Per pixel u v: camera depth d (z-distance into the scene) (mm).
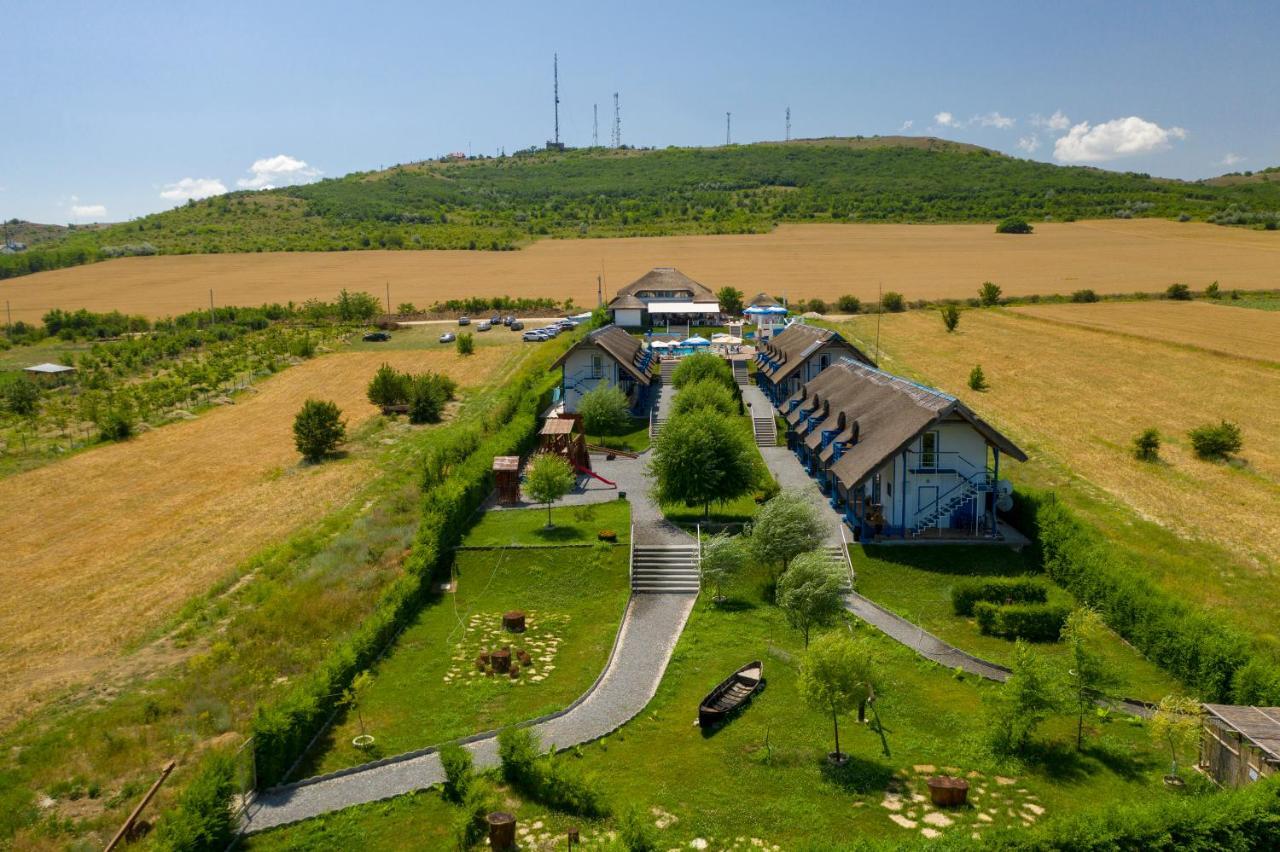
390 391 94062
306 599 46375
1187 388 88938
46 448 82312
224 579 51312
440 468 62844
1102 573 43125
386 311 159750
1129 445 70750
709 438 55375
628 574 50188
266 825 29906
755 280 171875
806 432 65562
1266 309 133500
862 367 67375
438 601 48156
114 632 45344
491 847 28094
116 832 30016
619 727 35406
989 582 44812
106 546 58281
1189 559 48719
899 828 27828
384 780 32312
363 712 37219
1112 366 99188
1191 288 151500
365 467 74562
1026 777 30719
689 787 30750
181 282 195125
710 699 35969
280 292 180500
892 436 51625
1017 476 63562
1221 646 35062
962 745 32844
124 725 36250
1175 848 24953
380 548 52781
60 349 140250
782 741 33438
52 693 39281
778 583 42031
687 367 85250
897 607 45438
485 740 34812
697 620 45000
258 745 31781
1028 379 93938
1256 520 54625
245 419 93188
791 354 85188
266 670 40312
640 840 26812
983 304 142375
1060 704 32219
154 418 93188
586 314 143375
